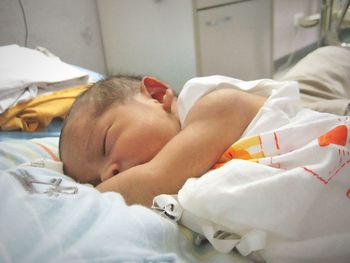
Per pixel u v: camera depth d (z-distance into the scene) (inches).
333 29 53.7
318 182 14.5
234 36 71.6
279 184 14.3
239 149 18.0
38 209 13.4
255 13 68.7
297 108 20.6
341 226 14.9
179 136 18.7
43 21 69.2
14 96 41.6
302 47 78.6
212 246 15.7
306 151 16.0
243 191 14.4
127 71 86.4
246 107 19.7
